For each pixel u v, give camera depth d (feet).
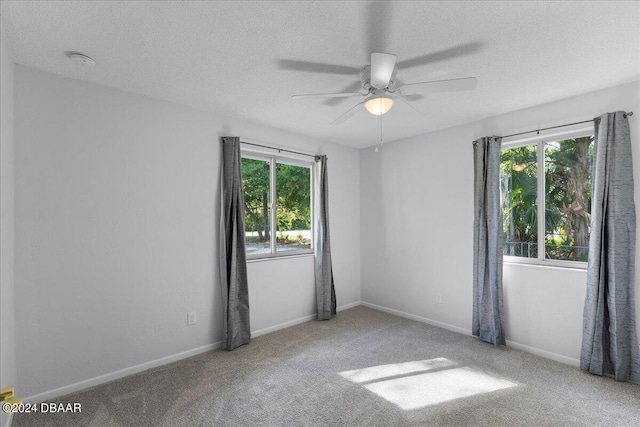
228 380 8.03
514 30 5.70
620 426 6.19
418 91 6.60
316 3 4.96
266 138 11.57
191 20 5.40
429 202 12.39
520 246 10.32
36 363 6.99
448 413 6.64
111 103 8.13
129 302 8.36
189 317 9.50
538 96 8.80
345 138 13.43
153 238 8.81
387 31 5.73
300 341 10.67
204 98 8.92
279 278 12.02
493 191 10.15
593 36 5.88
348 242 14.69
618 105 8.08
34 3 4.91
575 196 9.20
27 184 6.91
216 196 10.20
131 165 8.44
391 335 11.16
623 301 7.83
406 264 13.21
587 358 8.29
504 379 8.02
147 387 7.68
